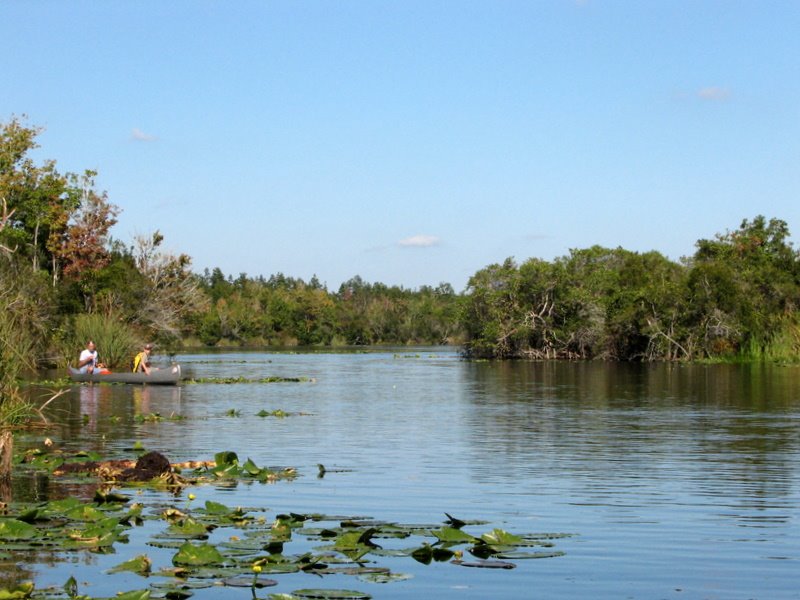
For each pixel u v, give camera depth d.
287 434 20.27
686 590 8.65
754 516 11.70
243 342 125.38
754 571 9.26
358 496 12.93
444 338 133.38
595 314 68.75
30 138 57.22
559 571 9.21
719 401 29.17
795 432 20.52
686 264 79.06
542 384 38.75
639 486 13.80
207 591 8.41
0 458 14.01
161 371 36.69
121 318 51.25
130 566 8.93
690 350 62.59
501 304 72.94
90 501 12.24
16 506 11.56
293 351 96.56
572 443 18.77
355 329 131.88
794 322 63.56
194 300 60.03
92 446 17.91
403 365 59.94
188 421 22.92
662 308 64.50
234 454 14.91
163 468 14.37
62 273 56.12
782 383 38.25
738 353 63.25
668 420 23.27
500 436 19.97
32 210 56.56
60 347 46.75
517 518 11.59
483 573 9.09
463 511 11.99
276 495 12.94
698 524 11.27
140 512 11.44
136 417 23.08
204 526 10.61
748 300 62.53
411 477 14.53
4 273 43.53
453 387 36.97
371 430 21.06
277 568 8.95
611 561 9.59
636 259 74.31
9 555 9.59
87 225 56.25
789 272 70.88
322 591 8.18
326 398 31.06
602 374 46.94
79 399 29.22
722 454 17.14
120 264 56.16
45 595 8.18
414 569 9.18
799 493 13.26
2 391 14.38
